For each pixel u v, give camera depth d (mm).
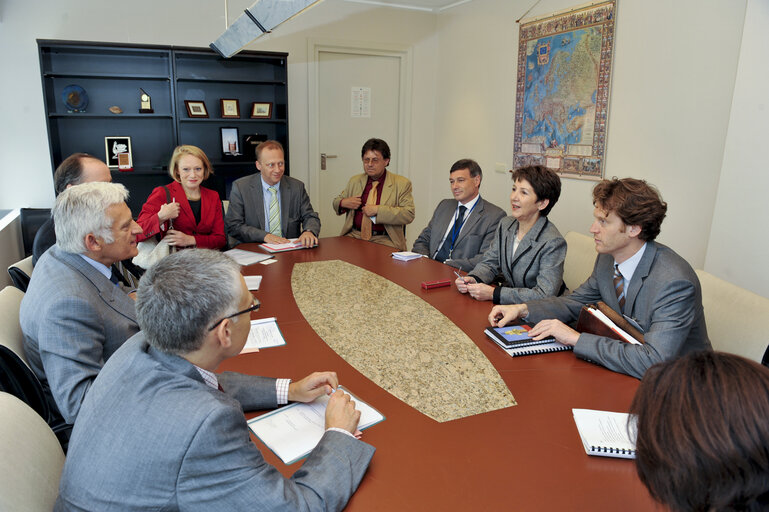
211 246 3189
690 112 3240
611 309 1775
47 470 1027
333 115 5684
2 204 4500
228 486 892
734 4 2936
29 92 4410
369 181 3832
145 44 4367
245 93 5141
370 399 1374
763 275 2682
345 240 3502
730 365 596
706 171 3168
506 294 2199
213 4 4809
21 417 1043
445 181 5969
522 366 1584
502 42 4887
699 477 552
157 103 4840
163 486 875
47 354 1439
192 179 3072
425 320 1985
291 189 3600
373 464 1101
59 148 4574
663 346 1533
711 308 1884
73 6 4406
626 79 3680
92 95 4629
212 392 952
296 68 5316
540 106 4477
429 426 1247
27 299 1539
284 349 1698
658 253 1724
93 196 1615
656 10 3414
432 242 3316
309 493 951
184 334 941
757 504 545
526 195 2371
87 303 1496
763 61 2621
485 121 5227
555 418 1288
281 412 1300
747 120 2717
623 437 1180
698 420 558
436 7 5719
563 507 975
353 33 5484
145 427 886
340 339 1788
